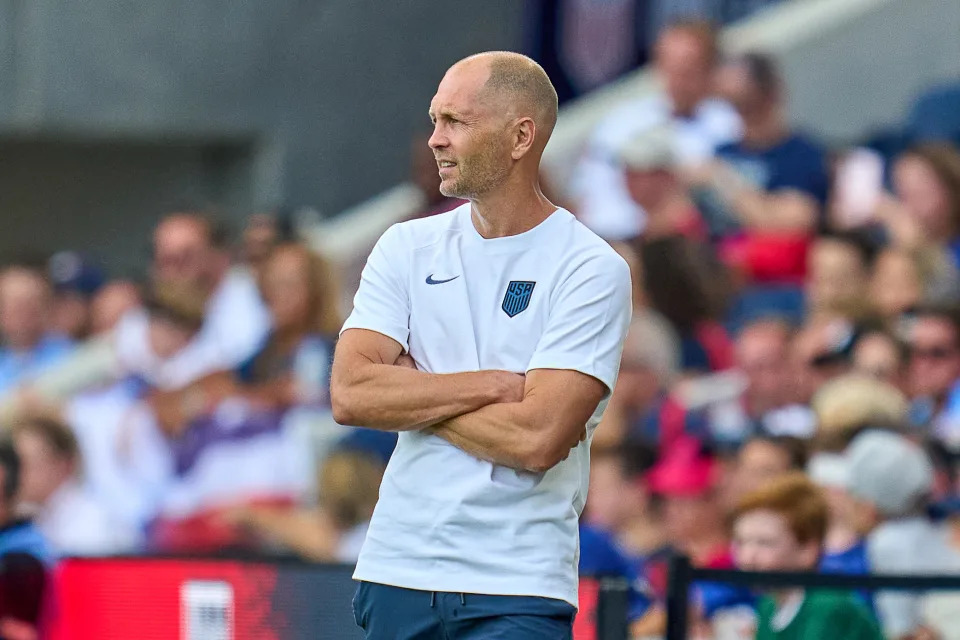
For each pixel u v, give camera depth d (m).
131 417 31.91
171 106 38.03
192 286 32.62
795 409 27.50
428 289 13.59
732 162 32.12
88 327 35.81
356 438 27.70
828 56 35.91
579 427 13.11
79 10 37.38
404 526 13.28
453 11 39.19
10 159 39.56
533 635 12.95
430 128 32.34
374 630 13.47
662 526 24.88
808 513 19.72
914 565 21.23
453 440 13.13
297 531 27.81
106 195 39.72
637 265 30.19
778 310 30.59
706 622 18.12
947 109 34.09
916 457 21.52
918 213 30.67
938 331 26.69
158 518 31.17
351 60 38.91
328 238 35.75
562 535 13.28
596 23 37.19
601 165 33.50
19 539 24.77
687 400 28.06
